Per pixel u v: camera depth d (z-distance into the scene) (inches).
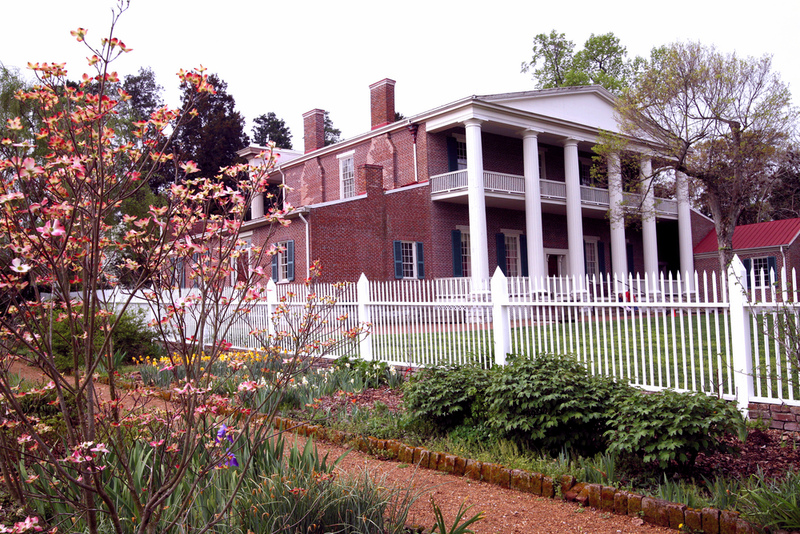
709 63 756.0
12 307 121.9
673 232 1235.9
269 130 2255.2
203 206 131.2
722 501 162.4
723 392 274.4
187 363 121.3
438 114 877.8
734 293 243.3
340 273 800.9
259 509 139.8
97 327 138.3
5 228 100.8
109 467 145.3
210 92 129.1
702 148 782.5
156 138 121.6
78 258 123.6
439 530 158.6
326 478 152.8
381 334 420.2
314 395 322.3
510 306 335.3
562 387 214.5
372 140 1002.1
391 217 863.1
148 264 119.6
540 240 905.5
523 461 205.5
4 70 645.9
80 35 109.7
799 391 226.4
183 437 138.2
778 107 739.4
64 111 112.3
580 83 1541.6
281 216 131.5
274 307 486.0
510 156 1007.0
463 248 954.7
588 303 293.1
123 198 119.2
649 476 193.5
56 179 109.6
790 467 193.6
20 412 105.1
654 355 419.5
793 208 1390.3
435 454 222.1
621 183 906.7
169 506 142.6
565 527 164.2
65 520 142.6
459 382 256.4
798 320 222.4
